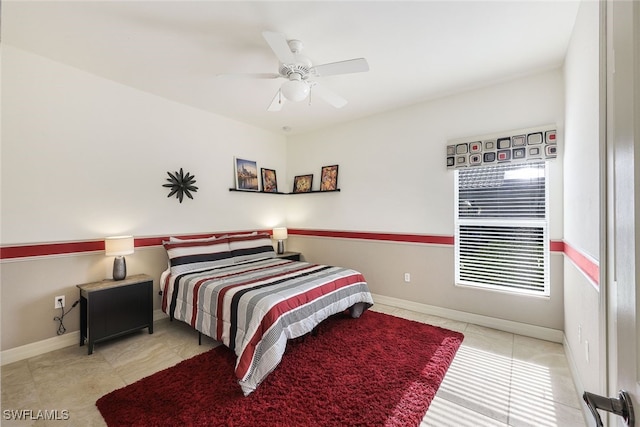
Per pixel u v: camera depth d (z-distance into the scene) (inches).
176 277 116.9
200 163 148.4
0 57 92.0
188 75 112.5
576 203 82.2
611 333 34.4
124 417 66.8
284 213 195.5
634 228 20.8
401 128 145.6
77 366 90.1
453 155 127.8
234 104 141.8
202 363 90.7
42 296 99.7
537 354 97.7
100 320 100.4
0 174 92.4
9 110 93.6
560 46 92.9
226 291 97.0
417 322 124.2
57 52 96.9
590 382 66.4
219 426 64.4
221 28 84.1
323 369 87.0
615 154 25.0
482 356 96.4
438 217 134.3
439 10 76.6
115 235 118.0
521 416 68.6
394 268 148.1
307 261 185.5
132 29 84.6
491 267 122.3
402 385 79.0
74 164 107.2
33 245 98.0
